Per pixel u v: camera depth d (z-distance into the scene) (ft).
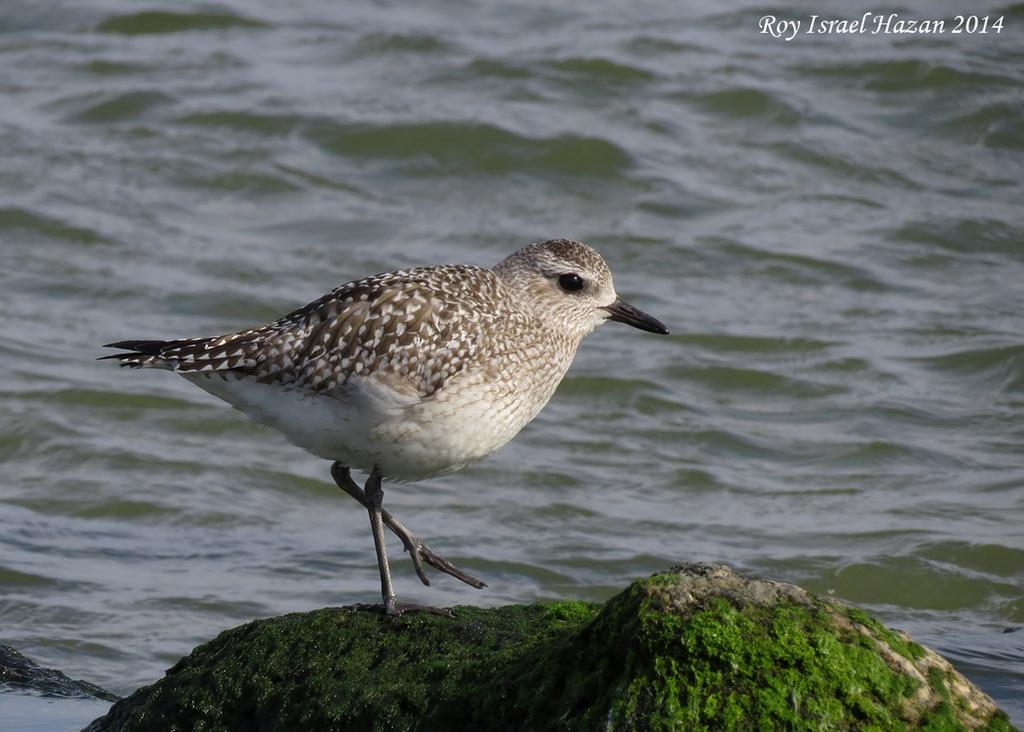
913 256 63.46
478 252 61.87
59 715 33.35
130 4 79.97
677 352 57.67
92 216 63.41
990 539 45.32
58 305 58.54
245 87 72.43
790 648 23.17
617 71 74.74
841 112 72.28
